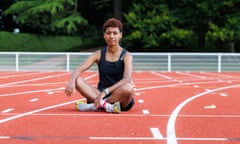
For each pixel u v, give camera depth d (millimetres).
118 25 8266
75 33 43750
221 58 26141
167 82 17047
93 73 23594
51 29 39688
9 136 5590
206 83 16609
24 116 7453
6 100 10203
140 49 36375
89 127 6336
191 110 8484
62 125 6496
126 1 38781
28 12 37250
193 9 34062
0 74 22141
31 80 17984
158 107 8945
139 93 12297
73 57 25984
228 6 32844
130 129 6203
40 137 5543
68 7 38594
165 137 5621
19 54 25875
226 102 9984
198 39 36125
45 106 9039
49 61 26000
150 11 34250
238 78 19859
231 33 32000
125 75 8078
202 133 5930
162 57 26188
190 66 26234
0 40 36031
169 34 32812
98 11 43344
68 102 9859
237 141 5402
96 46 42656
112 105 7902
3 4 42625
